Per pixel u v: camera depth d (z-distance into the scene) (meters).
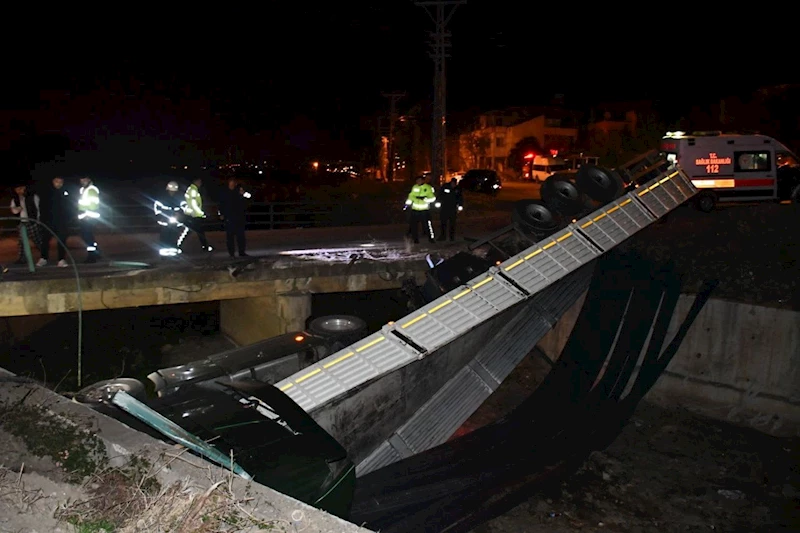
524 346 10.53
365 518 7.21
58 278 10.81
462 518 7.41
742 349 10.30
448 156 65.44
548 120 66.31
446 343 8.85
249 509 2.67
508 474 8.38
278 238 16.81
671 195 13.85
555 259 10.84
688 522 7.85
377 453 8.57
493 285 9.98
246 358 9.05
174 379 8.38
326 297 16.39
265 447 5.58
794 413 9.77
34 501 2.92
